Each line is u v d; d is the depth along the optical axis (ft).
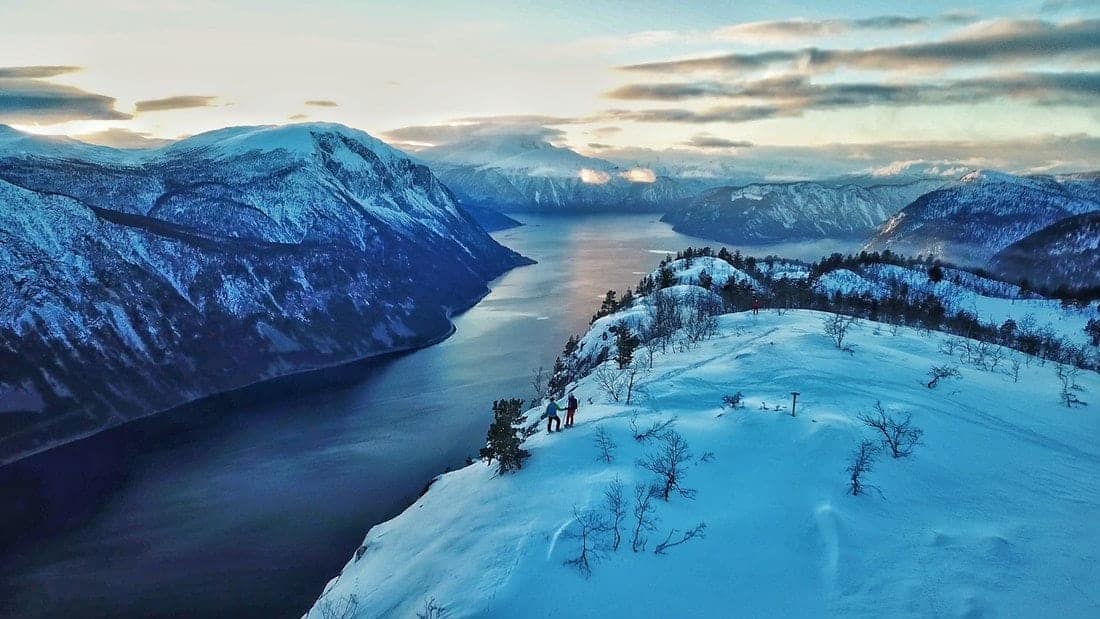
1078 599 59.36
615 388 127.44
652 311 233.96
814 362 127.44
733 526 75.56
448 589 73.10
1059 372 128.88
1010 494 79.00
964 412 103.30
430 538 90.63
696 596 65.98
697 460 89.97
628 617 64.23
